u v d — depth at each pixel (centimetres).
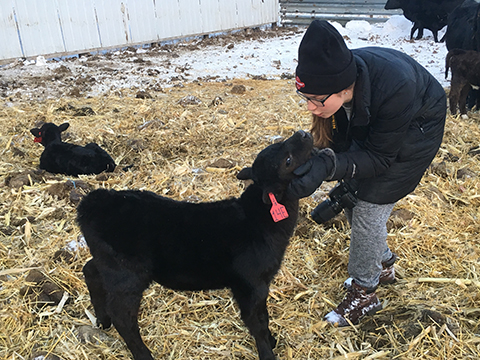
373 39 711
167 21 681
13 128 345
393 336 154
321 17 826
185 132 337
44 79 480
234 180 263
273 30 823
